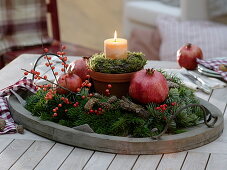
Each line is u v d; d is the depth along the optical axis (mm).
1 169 1168
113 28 4176
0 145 1268
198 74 1683
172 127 1262
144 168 1157
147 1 3627
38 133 1310
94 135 1230
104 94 1394
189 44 1719
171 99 1326
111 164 1176
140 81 1297
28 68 1790
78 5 4180
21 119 1344
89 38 4246
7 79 1684
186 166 1164
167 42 3053
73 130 1254
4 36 2498
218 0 3172
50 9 2590
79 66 1435
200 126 1307
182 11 3221
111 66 1358
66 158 1206
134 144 1202
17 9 2508
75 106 1305
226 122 1365
